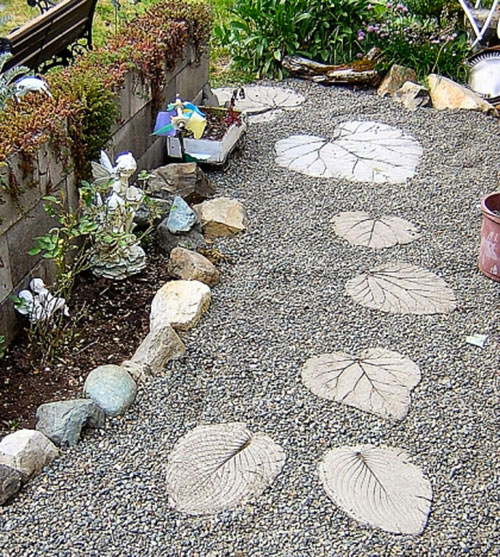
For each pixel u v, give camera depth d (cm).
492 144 490
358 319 309
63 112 301
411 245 369
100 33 644
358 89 594
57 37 436
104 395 252
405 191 425
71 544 204
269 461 234
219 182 430
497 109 552
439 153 477
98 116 331
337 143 487
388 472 231
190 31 477
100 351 286
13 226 270
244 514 215
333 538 208
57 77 340
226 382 269
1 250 263
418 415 256
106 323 302
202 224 370
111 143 358
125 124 376
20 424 246
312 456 237
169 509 216
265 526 212
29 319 279
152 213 332
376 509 218
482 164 462
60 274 286
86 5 461
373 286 331
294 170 449
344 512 217
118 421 249
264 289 328
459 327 305
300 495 222
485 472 233
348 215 396
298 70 609
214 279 329
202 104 525
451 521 216
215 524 212
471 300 325
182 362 278
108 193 339
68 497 219
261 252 359
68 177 312
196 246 354
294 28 614
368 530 211
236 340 292
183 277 329
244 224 378
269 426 249
